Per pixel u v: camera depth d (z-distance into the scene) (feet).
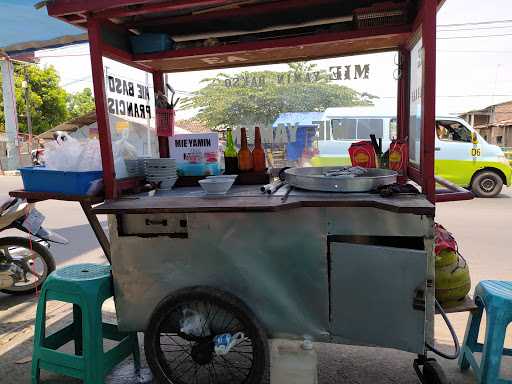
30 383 6.81
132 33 7.77
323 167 7.47
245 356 6.69
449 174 24.30
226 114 11.93
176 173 7.33
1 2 6.72
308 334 5.61
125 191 6.80
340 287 5.34
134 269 6.03
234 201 5.54
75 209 23.77
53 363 6.26
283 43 7.08
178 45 7.73
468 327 6.50
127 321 6.20
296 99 14.28
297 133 8.60
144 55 7.54
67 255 14.15
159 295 6.02
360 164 7.52
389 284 5.05
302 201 5.22
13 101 48.60
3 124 64.49
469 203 22.63
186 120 11.95
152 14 7.16
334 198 5.35
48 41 8.71
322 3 7.07
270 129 8.53
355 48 7.75
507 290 5.77
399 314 5.06
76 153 6.39
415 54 6.77
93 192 6.24
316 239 5.36
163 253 5.89
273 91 12.01
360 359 7.16
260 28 7.53
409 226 5.07
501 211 20.15
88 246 15.35
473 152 23.94
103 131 6.30
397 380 6.50
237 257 5.64
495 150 24.02
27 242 10.53
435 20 5.16
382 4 6.39
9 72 47.73
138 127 7.97
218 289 5.67
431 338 5.26
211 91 11.75
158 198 6.23
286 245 5.45
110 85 6.91
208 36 7.86
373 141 7.85
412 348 5.06
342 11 7.09
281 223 5.42
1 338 8.43
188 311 6.06
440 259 5.75
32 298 10.69
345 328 5.42
